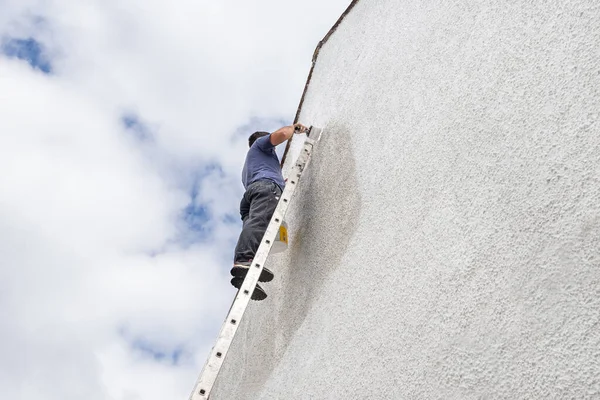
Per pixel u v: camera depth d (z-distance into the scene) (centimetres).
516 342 158
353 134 347
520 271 166
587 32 173
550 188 167
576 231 152
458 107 233
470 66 236
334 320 273
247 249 354
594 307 138
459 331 182
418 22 308
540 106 183
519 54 204
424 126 257
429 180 235
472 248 191
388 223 257
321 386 256
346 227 308
